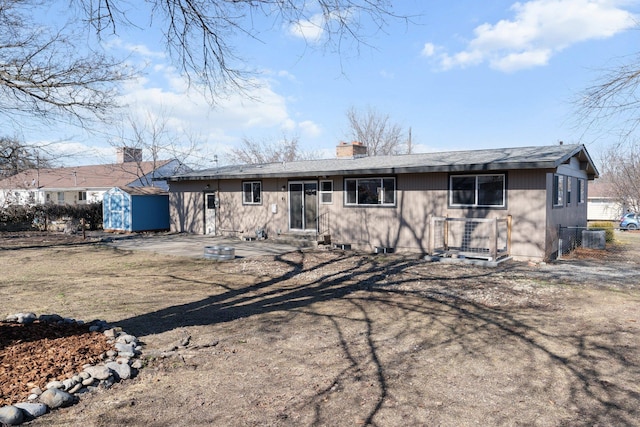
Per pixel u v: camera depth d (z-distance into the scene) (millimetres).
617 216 40000
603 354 5070
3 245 16656
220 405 3729
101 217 25719
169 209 22516
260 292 8438
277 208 17562
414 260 12500
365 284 9211
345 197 15422
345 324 6258
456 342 5484
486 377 4402
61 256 13602
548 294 8148
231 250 12586
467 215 12906
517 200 12102
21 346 4598
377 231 14664
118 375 4215
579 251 14438
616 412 3691
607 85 8625
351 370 4547
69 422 3393
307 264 11781
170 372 4422
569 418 3586
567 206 14477
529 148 14148
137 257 13312
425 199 13648
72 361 4352
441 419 3537
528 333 5855
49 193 33812
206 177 19000
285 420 3486
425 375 4438
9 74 6625
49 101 7180
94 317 6504
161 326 6059
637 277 9828
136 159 32250
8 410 3277
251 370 4512
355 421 3484
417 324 6273
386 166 13773
